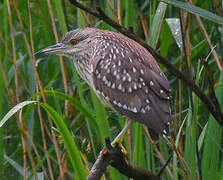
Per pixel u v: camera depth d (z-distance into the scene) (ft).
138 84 28.35
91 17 38.60
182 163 27.04
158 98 27.68
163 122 27.22
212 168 27.45
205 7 37.58
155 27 29.19
